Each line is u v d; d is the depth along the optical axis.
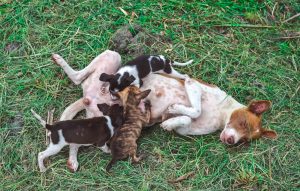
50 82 3.44
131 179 3.16
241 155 3.23
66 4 3.68
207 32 3.66
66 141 3.12
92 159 3.23
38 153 3.23
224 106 3.31
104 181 3.15
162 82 3.34
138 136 3.21
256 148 3.26
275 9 3.79
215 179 3.19
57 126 3.11
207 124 3.31
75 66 3.50
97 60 3.36
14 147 3.26
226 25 3.68
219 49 3.58
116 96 3.20
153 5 3.71
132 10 3.68
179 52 3.56
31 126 3.30
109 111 3.16
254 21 3.73
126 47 3.55
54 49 3.53
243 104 3.45
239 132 3.21
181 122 3.24
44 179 3.17
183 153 3.27
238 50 3.59
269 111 3.41
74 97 3.41
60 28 3.61
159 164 3.22
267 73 3.54
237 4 3.76
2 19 3.63
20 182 3.16
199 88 3.32
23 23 3.62
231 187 3.17
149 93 3.25
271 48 3.64
